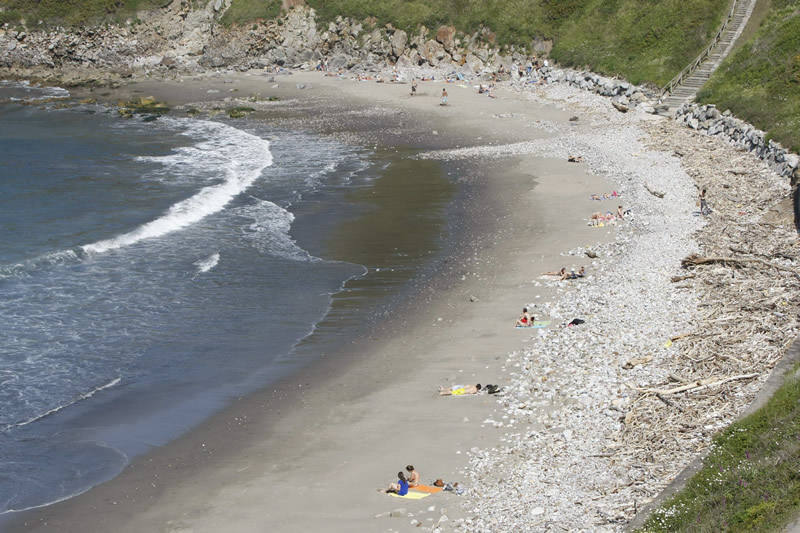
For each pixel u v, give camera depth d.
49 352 26.98
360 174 52.12
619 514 16.42
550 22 85.62
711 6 72.75
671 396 21.41
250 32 96.75
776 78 55.66
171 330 28.92
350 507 18.33
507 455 19.86
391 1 94.31
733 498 15.74
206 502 18.97
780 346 23.11
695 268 31.52
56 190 48.16
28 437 21.95
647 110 65.06
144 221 42.09
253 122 70.25
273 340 28.22
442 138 62.44
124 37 100.62
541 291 31.27
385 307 30.92
